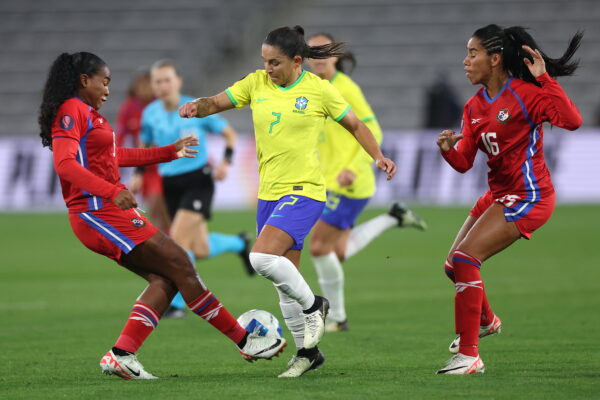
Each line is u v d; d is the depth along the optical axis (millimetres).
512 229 20703
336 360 23203
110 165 20500
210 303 20938
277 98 20609
